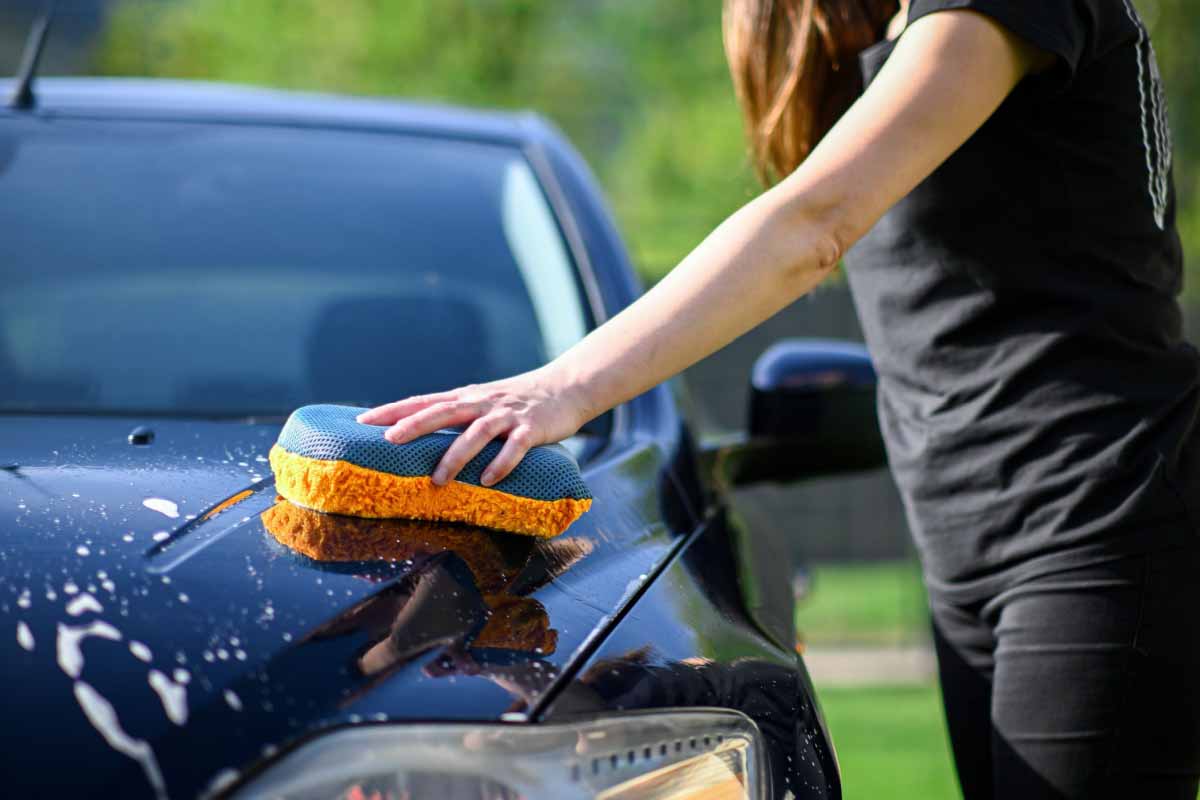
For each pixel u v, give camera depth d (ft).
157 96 8.38
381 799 3.59
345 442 4.45
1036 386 5.66
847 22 6.61
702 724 4.19
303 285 7.08
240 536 4.24
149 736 3.49
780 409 7.64
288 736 3.55
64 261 7.08
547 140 8.54
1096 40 5.34
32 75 8.15
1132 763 5.54
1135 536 5.49
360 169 7.86
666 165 51.62
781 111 6.64
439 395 4.71
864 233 4.92
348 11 49.60
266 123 8.14
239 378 6.58
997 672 5.78
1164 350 5.73
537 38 51.70
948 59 4.93
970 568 5.90
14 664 3.62
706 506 6.18
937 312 5.87
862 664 23.88
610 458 5.83
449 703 3.76
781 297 4.85
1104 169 5.55
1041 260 5.64
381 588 4.08
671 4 53.93
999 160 5.57
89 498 4.44
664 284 4.87
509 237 7.49
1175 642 5.53
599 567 4.70
